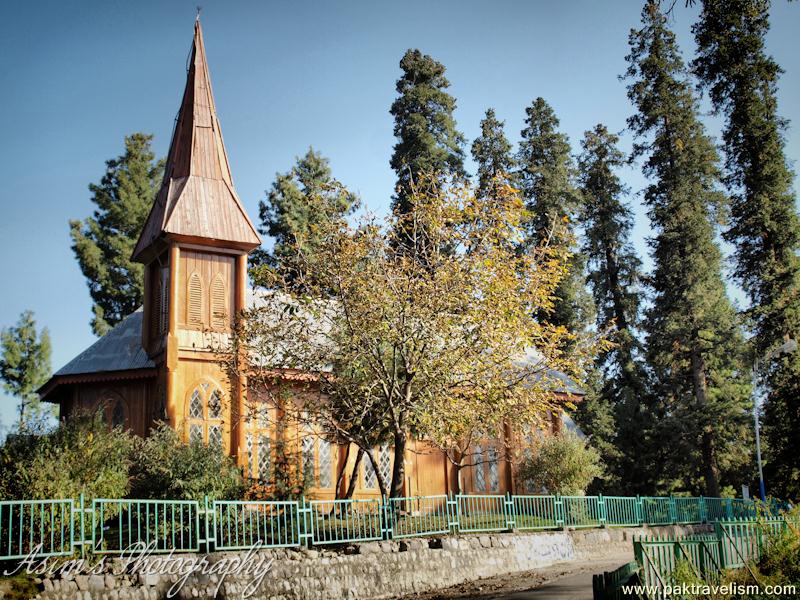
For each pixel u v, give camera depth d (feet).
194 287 94.94
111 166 177.78
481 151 165.17
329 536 63.98
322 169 164.66
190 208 95.96
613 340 161.27
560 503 88.48
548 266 79.92
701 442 139.54
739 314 138.72
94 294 169.17
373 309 70.64
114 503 55.21
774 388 131.34
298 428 94.12
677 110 152.76
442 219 73.61
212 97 105.60
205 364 92.58
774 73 130.31
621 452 141.18
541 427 79.15
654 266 153.89
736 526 55.01
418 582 65.36
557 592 60.39
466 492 110.32
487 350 72.59
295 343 75.61
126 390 95.14
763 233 135.95
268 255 154.71
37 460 53.11
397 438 73.36
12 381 153.79
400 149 157.48
